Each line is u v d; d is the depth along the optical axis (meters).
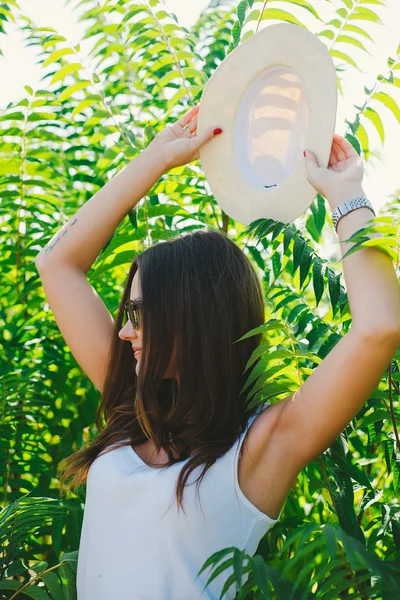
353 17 1.92
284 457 1.44
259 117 1.67
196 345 1.53
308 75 1.53
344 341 1.32
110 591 1.45
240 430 1.51
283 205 1.60
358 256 1.35
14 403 2.45
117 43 2.48
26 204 2.52
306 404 1.38
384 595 1.23
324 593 1.33
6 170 2.46
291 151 1.62
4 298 2.65
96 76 2.36
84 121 2.67
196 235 1.63
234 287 1.59
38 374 2.51
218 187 1.73
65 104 2.63
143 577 1.42
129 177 1.81
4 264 2.54
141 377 1.55
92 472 1.57
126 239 2.00
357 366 1.30
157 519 1.44
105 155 2.20
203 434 1.50
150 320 1.55
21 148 2.48
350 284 1.34
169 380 1.64
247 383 1.48
